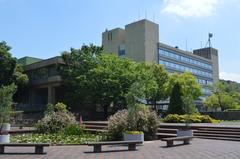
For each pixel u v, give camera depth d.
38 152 13.30
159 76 52.41
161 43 82.06
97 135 20.72
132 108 17.97
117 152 13.48
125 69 41.25
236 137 18.70
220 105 59.94
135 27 79.94
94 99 40.53
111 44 87.62
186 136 17.11
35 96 54.22
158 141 17.72
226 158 11.82
